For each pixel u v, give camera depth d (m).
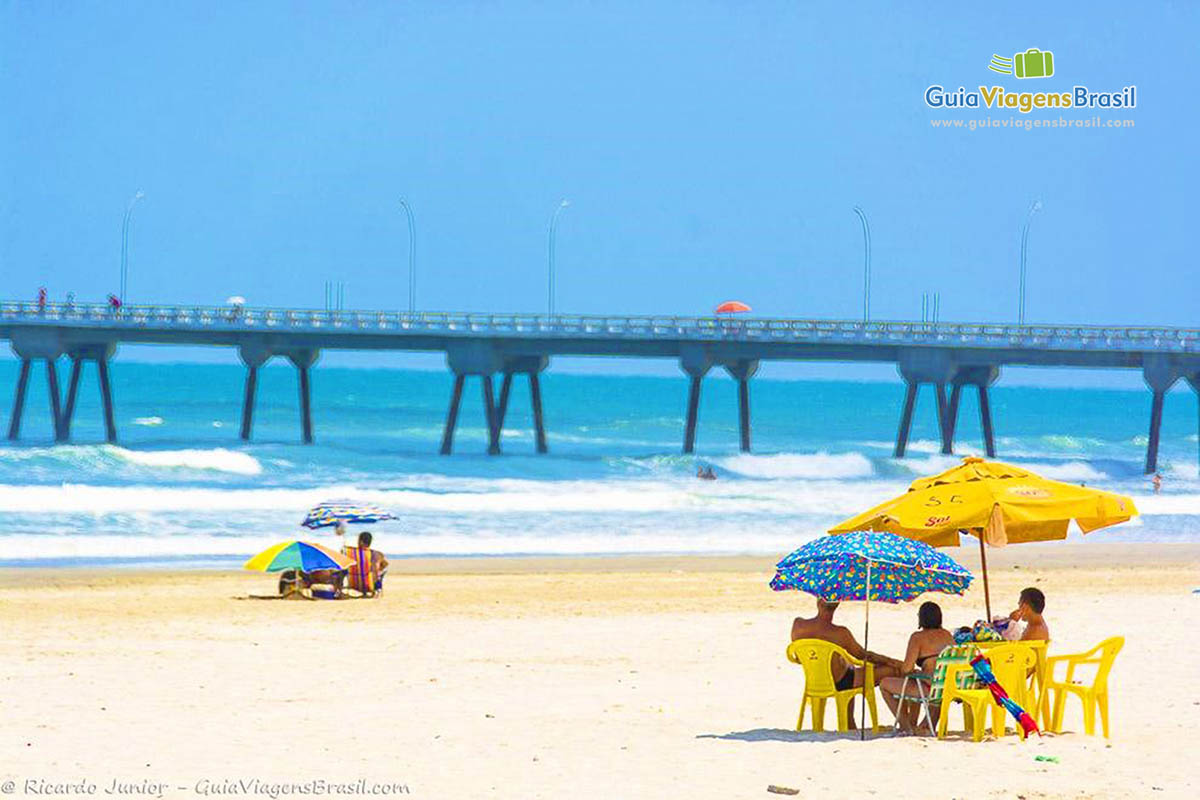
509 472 152.38
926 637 32.78
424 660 45.56
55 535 92.00
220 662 44.56
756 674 43.25
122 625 53.78
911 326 162.62
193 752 30.56
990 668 32.38
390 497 117.94
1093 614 58.34
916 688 32.81
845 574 34.06
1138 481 168.38
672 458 163.12
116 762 29.47
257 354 163.88
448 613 59.03
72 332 162.50
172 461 143.25
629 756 30.34
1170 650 47.72
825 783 27.83
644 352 163.00
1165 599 65.19
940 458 169.50
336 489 121.56
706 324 160.75
